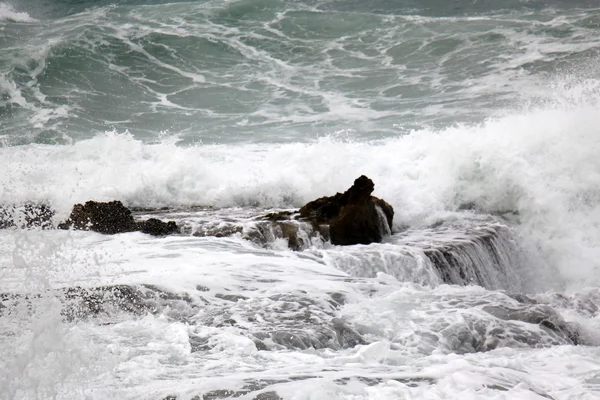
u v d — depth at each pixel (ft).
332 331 77.05
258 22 308.40
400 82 253.24
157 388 55.57
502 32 284.82
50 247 90.89
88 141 189.06
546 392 57.62
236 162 182.29
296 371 61.05
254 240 125.08
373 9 326.85
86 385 56.08
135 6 329.31
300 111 234.58
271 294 90.07
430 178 165.07
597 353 72.43
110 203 128.36
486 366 65.21
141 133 222.69
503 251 144.46
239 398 53.42
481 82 246.06
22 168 173.68
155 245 115.03
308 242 125.80
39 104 246.68
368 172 168.76
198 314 81.97
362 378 58.54
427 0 333.62
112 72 270.87
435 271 122.21
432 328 79.51
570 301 103.60
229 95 251.39
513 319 84.58
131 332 73.36
